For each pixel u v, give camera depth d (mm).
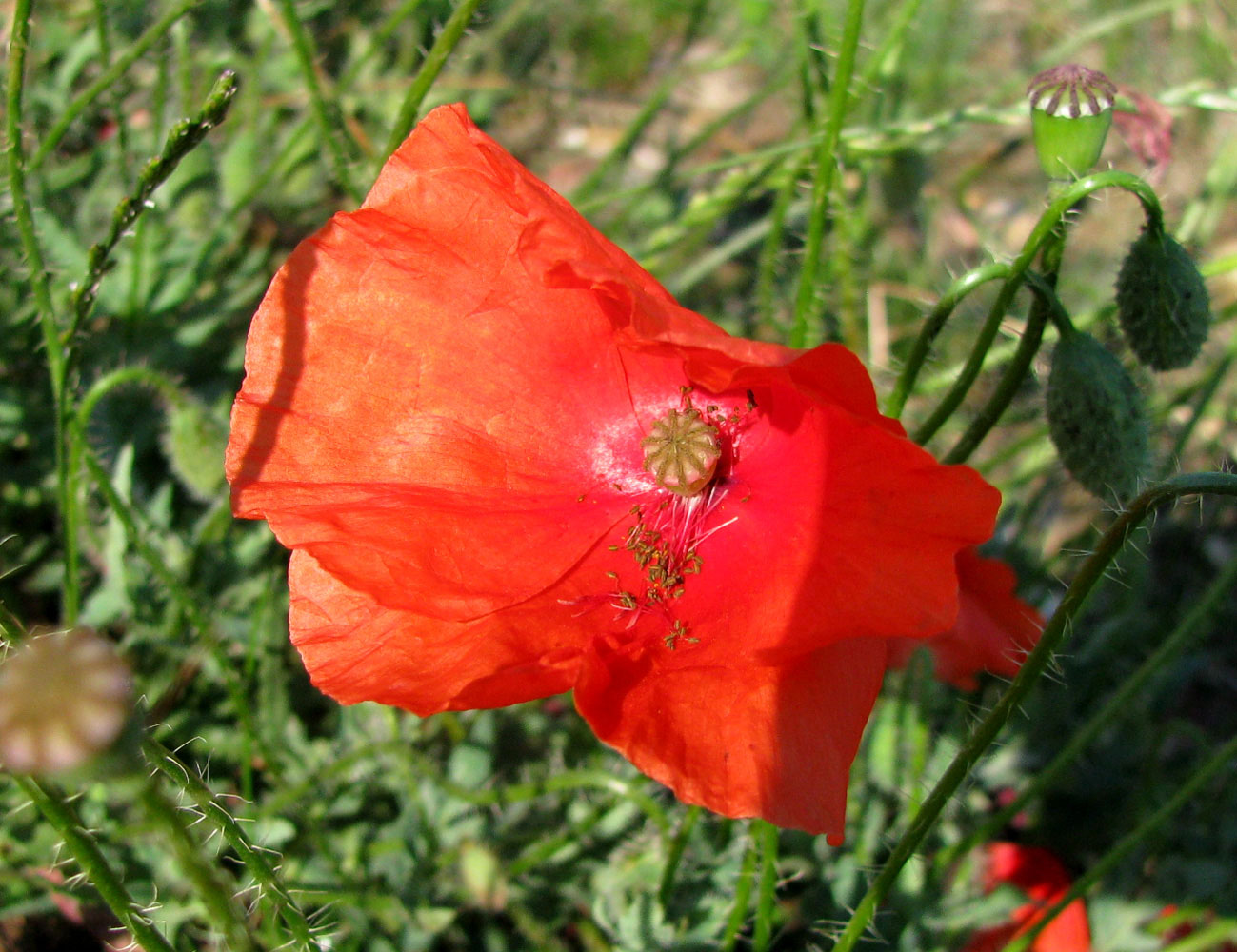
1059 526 291
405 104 180
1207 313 166
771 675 140
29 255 172
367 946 190
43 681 99
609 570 159
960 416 296
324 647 147
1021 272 160
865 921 156
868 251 278
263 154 267
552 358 162
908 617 134
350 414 155
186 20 220
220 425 215
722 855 200
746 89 383
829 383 137
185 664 215
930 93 331
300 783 202
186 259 243
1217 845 213
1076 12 369
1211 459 273
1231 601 275
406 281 156
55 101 254
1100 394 162
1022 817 232
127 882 187
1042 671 148
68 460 205
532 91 331
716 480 162
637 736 139
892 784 206
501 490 161
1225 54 317
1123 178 156
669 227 262
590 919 203
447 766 217
